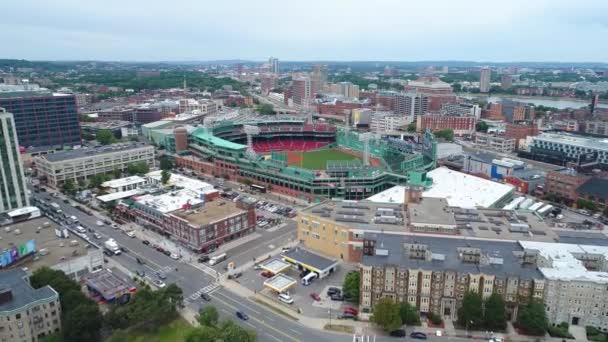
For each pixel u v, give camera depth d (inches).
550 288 5369.1
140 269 6929.1
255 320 5615.2
